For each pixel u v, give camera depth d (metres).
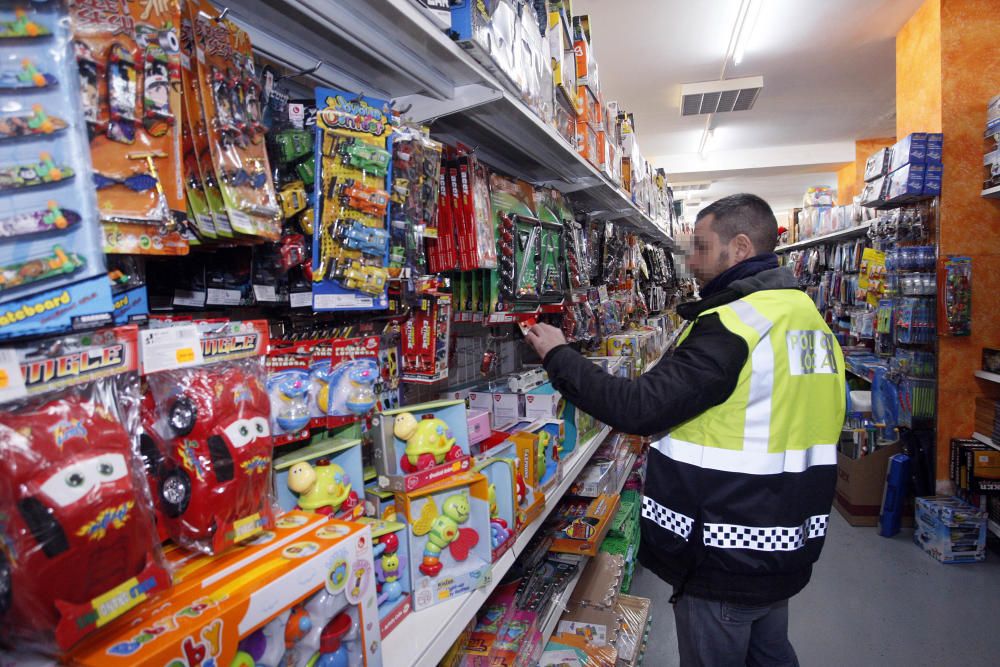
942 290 3.89
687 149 9.42
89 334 0.56
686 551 1.53
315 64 1.18
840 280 6.70
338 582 0.75
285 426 0.95
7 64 0.50
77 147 0.55
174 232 0.67
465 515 1.16
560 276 2.09
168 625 0.56
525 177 2.58
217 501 0.67
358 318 1.28
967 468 3.66
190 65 0.72
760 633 1.76
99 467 0.52
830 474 1.56
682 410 1.38
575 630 2.00
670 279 7.46
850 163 9.31
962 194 3.86
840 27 5.00
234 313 1.04
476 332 2.30
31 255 0.52
